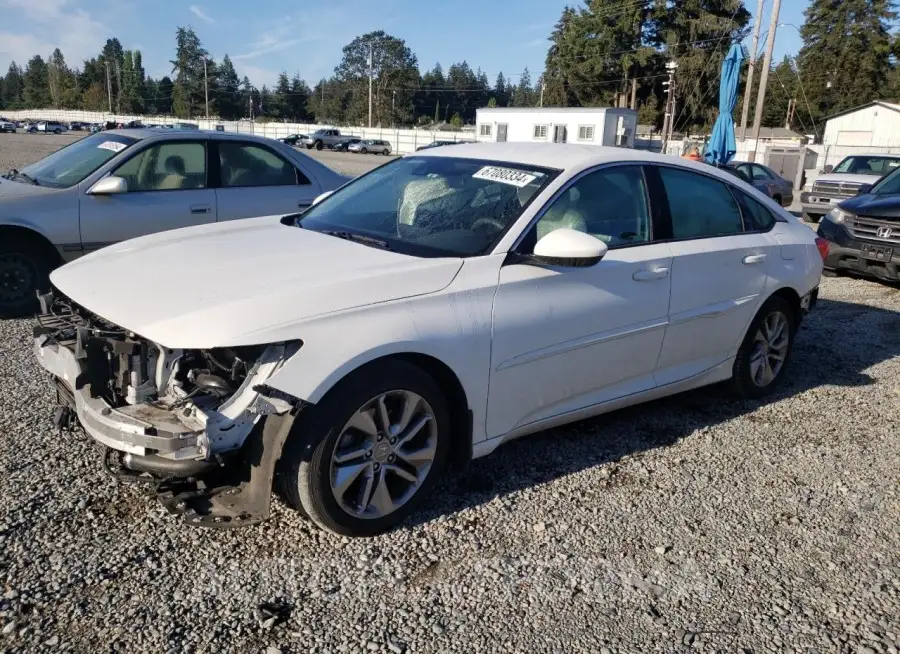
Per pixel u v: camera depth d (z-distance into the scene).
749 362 4.89
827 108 83.12
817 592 2.96
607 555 3.13
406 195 4.06
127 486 3.43
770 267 4.80
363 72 119.75
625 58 66.62
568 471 3.87
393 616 2.68
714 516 3.50
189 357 2.86
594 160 3.97
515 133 47.25
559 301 3.57
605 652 2.56
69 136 59.84
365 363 2.93
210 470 2.71
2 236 6.01
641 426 4.52
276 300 2.83
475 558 3.06
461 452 3.39
